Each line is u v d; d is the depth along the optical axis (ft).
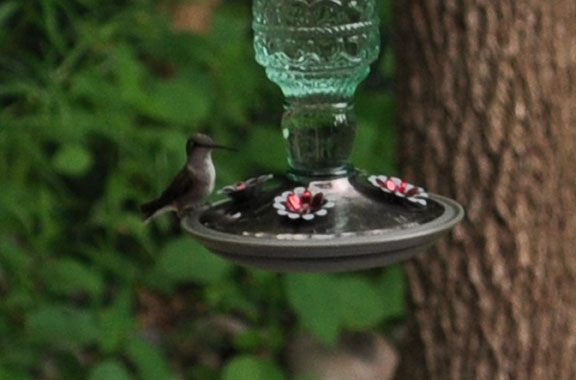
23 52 38.45
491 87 28.50
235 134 40.96
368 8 20.16
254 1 20.40
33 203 37.06
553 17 28.37
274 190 19.76
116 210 38.40
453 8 28.58
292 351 39.47
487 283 29.14
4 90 36.60
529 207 28.76
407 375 30.76
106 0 39.55
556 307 29.37
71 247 38.68
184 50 39.63
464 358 29.73
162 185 37.52
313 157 19.85
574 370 29.81
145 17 39.60
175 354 40.65
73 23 37.96
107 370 34.27
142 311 42.75
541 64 28.37
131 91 37.19
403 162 29.84
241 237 18.35
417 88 29.30
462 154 28.86
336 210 18.86
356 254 17.95
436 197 20.95
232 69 39.93
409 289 30.19
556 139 28.68
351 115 20.07
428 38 28.94
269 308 40.42
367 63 20.20
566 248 29.22
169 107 37.35
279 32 20.17
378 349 39.75
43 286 36.70
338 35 20.04
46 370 36.27
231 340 40.83
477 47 28.50
